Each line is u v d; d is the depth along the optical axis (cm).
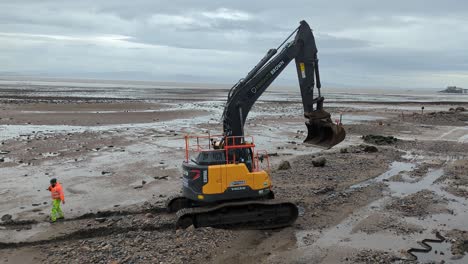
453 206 1603
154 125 4194
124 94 10825
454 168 2256
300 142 3231
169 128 3972
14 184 1920
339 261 1136
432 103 9406
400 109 6956
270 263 1125
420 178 2038
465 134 3722
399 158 2559
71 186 1900
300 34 1550
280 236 1323
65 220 1463
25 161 2400
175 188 1875
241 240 1281
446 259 1149
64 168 2247
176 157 2572
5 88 12144
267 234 1343
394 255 1166
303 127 4209
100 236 1339
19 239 1286
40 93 9781
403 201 1653
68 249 1193
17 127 3784
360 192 1783
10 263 1127
